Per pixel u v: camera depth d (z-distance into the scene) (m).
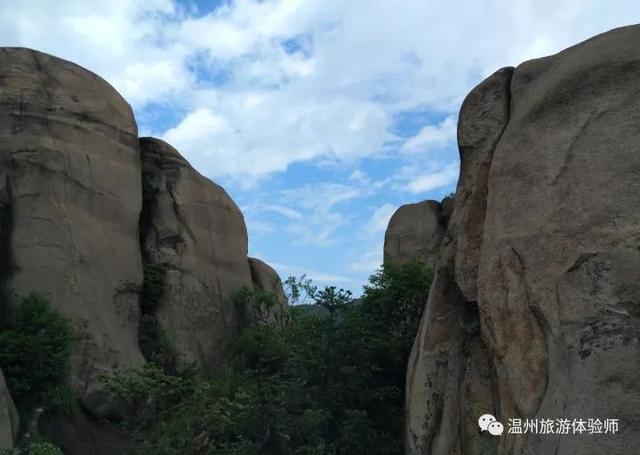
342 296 12.19
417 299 12.27
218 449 11.07
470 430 8.16
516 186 7.68
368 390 11.09
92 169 17.52
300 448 10.69
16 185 16.06
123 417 14.33
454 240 9.21
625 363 6.05
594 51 7.37
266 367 18.19
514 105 8.42
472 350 8.58
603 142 6.93
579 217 6.87
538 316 7.02
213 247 21.98
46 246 15.93
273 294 22.67
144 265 19.69
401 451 10.40
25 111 16.69
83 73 18.20
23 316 14.35
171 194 21.05
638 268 6.27
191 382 14.27
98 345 16.06
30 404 13.43
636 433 5.75
